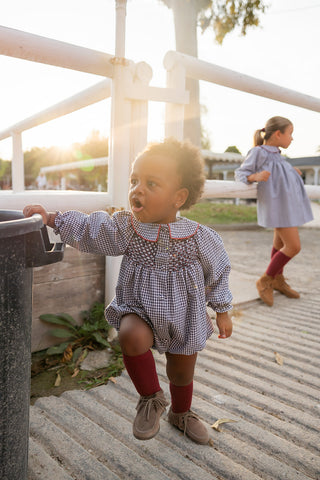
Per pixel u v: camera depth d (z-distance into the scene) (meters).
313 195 3.83
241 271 4.98
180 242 1.38
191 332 1.39
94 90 2.69
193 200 1.45
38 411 1.77
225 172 29.77
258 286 3.54
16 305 0.96
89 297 2.61
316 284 4.43
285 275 4.92
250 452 1.50
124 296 1.41
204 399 1.90
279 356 2.37
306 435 1.62
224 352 2.45
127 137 2.50
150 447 1.53
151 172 1.28
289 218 3.31
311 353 2.46
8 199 2.18
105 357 2.38
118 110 2.46
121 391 1.97
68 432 1.62
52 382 2.09
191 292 1.39
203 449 1.51
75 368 2.23
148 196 1.28
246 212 14.44
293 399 1.90
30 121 3.74
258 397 1.92
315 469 1.41
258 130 3.51
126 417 1.74
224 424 1.68
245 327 2.94
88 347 2.46
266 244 8.12
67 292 2.50
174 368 1.50
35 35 2.15
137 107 2.51
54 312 2.45
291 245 3.38
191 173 1.35
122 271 1.43
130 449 1.51
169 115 2.69
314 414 1.79
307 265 5.66
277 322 3.06
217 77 2.85
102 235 1.37
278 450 1.51
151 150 1.32
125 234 1.39
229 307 1.50
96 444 1.53
